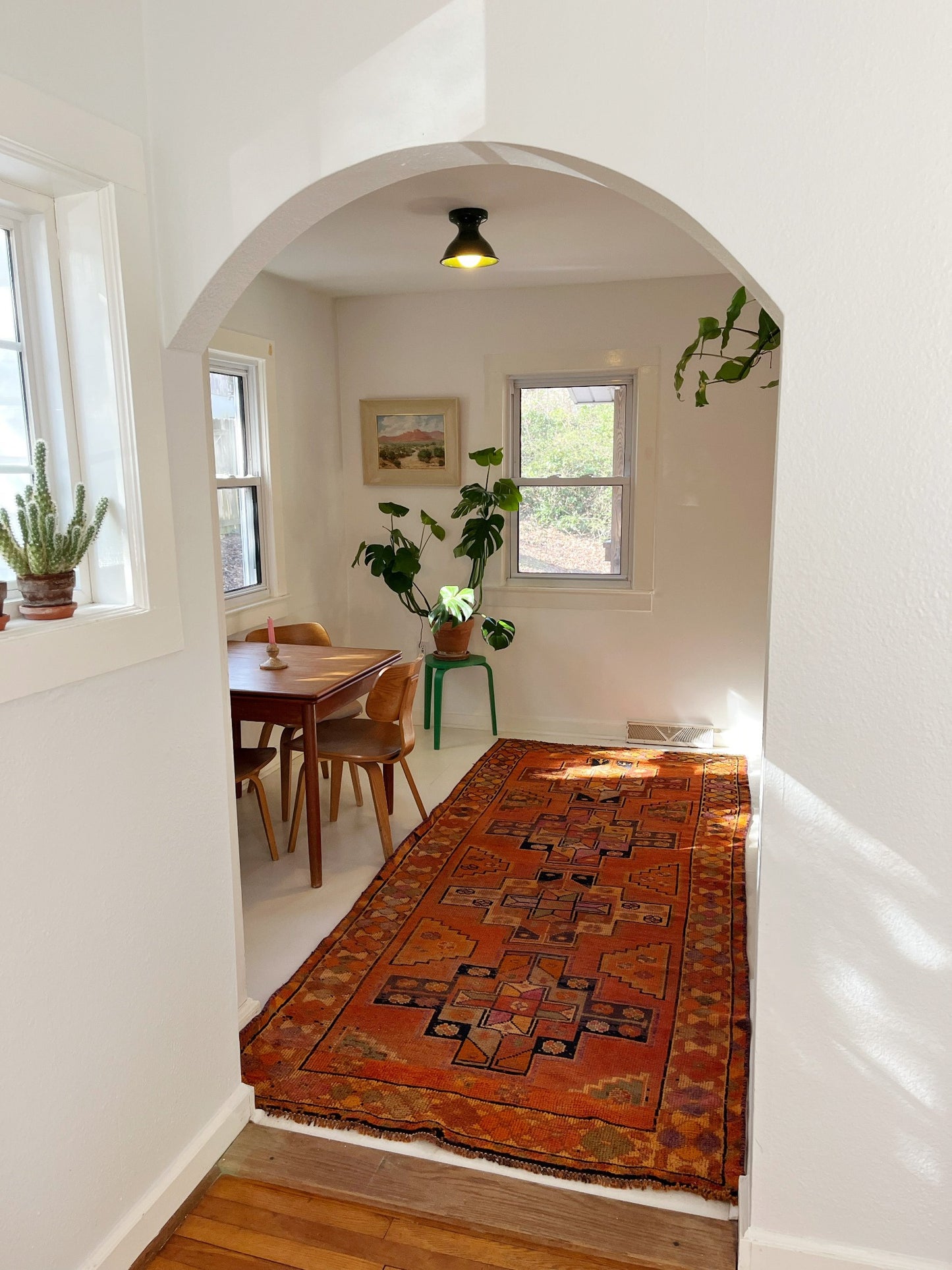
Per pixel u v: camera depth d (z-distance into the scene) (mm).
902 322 1395
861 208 1380
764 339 2146
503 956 2822
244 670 3605
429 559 5234
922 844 1519
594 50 1449
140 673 1734
